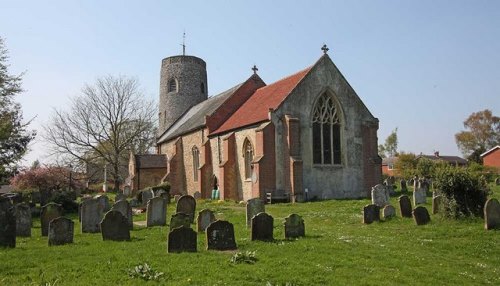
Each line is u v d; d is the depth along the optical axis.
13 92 34.28
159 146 56.22
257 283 9.12
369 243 14.05
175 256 11.60
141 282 9.11
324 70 33.50
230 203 32.22
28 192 36.97
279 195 30.55
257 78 42.56
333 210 23.77
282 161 31.05
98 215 17.86
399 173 64.00
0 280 9.37
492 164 80.81
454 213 17.66
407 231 16.50
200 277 9.46
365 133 34.47
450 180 17.69
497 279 10.12
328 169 32.31
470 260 12.24
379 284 9.16
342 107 33.75
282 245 13.25
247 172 33.66
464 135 101.38
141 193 32.19
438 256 12.44
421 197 25.92
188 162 44.81
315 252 12.27
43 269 10.29
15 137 35.25
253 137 32.69
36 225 21.73
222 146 36.97
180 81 56.19
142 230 17.80
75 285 8.85
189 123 47.31
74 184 54.06
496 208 15.85
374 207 19.20
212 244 12.73
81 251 12.49
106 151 59.53
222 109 40.22
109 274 9.76
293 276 9.61
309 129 31.98
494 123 99.25
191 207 20.34
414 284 9.33
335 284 9.10
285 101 31.48
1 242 13.30
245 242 13.73
